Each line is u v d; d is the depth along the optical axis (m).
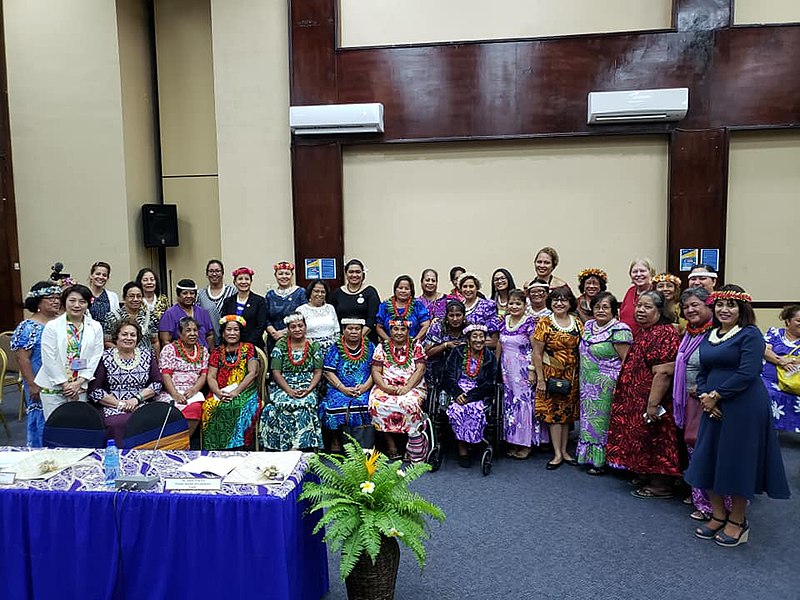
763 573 2.88
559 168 6.36
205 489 2.36
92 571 2.38
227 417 4.29
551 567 2.95
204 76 7.46
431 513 2.43
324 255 6.66
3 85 7.36
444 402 4.37
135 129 7.28
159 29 7.50
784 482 2.99
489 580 2.83
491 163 6.47
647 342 3.78
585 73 6.16
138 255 7.36
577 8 6.34
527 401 4.44
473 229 6.55
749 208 6.11
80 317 4.00
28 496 2.40
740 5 6.07
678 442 3.69
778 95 5.90
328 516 2.28
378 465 2.54
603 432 4.14
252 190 6.87
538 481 4.09
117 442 3.88
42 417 4.07
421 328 4.93
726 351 2.99
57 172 7.26
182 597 2.34
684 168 6.06
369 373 4.59
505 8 6.44
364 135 6.54
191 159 7.58
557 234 6.42
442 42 6.38
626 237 6.32
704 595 2.69
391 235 6.69
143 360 4.19
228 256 6.97
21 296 7.52
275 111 6.76
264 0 6.68
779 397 4.62
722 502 3.24
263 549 2.25
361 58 6.48
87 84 7.08
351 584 2.39
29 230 7.41
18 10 7.14
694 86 6.00
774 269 6.12
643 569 2.92
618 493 3.88
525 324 4.48
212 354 4.54
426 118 6.45
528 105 6.28
